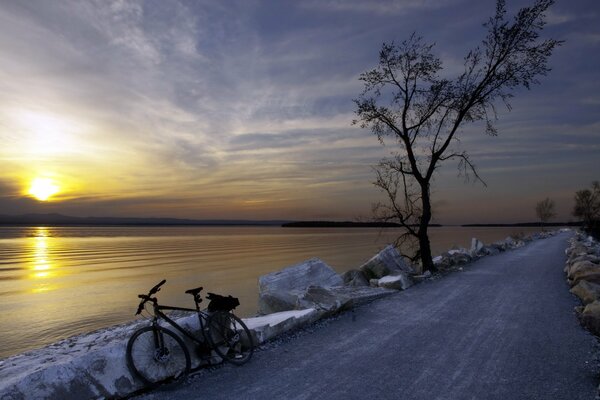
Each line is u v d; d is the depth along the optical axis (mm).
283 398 4871
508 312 9266
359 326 8203
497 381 5340
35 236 153625
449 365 5934
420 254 18000
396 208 18875
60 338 15344
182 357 5598
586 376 5484
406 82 17688
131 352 5121
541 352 6477
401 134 18031
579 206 78875
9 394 4172
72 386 4527
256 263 47625
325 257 53906
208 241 119625
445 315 9062
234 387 5215
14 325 17484
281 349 6773
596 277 11664
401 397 4883
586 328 7840
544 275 15367
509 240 36625
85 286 30000
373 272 15789
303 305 9047
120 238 143250
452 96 17406
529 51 16375
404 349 6699
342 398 4859
